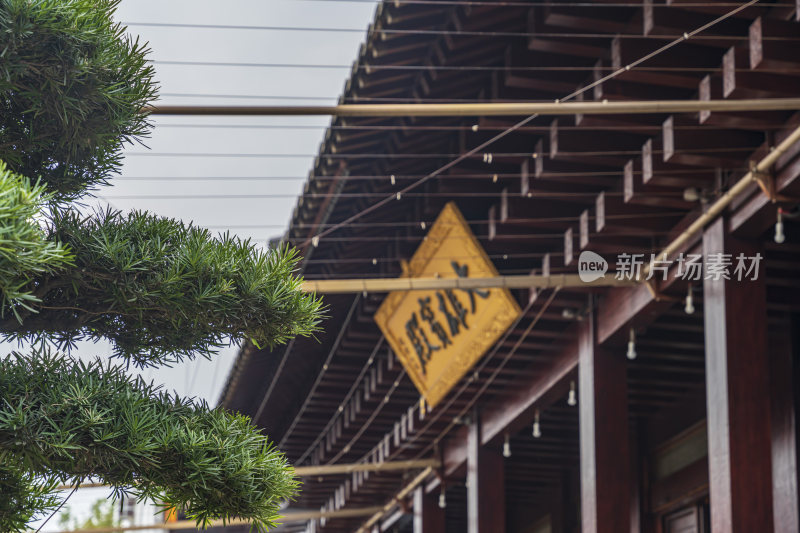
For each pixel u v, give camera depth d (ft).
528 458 61.26
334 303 46.03
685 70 28.07
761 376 29.78
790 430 37.83
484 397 51.57
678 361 46.60
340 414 59.57
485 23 28.89
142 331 12.07
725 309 30.19
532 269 40.06
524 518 68.33
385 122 33.45
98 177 12.49
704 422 47.85
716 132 29.32
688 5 25.70
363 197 37.88
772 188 28.43
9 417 10.05
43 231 9.57
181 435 11.02
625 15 27.94
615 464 38.11
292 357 51.80
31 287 11.12
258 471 11.43
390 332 45.88
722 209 30.68
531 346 44.34
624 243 35.04
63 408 10.54
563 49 28.91
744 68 26.27
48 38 10.66
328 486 72.79
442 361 44.14
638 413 52.29
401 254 41.55
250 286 11.62
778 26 25.32
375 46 29.89
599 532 37.14
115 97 11.46
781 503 37.83
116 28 11.84
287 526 86.63
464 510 73.26
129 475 11.11
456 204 38.34
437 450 57.72
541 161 32.65
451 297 41.19
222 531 70.79
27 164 12.12
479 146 33.47
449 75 31.17
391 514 70.95
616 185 33.83
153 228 11.76
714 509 29.35
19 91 10.89
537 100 31.09
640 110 20.83
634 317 36.55
